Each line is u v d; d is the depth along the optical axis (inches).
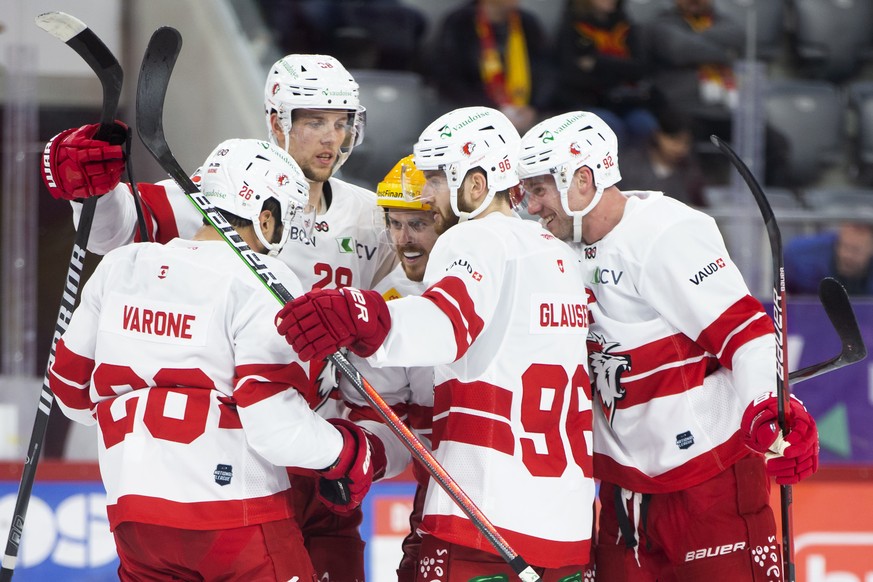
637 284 434.0
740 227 713.6
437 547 394.9
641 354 438.6
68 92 729.0
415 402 466.6
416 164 414.0
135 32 770.2
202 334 383.6
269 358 378.9
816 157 949.2
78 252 422.3
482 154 407.8
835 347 657.6
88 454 634.2
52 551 600.1
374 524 601.0
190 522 378.3
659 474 442.0
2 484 605.0
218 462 382.0
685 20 940.6
